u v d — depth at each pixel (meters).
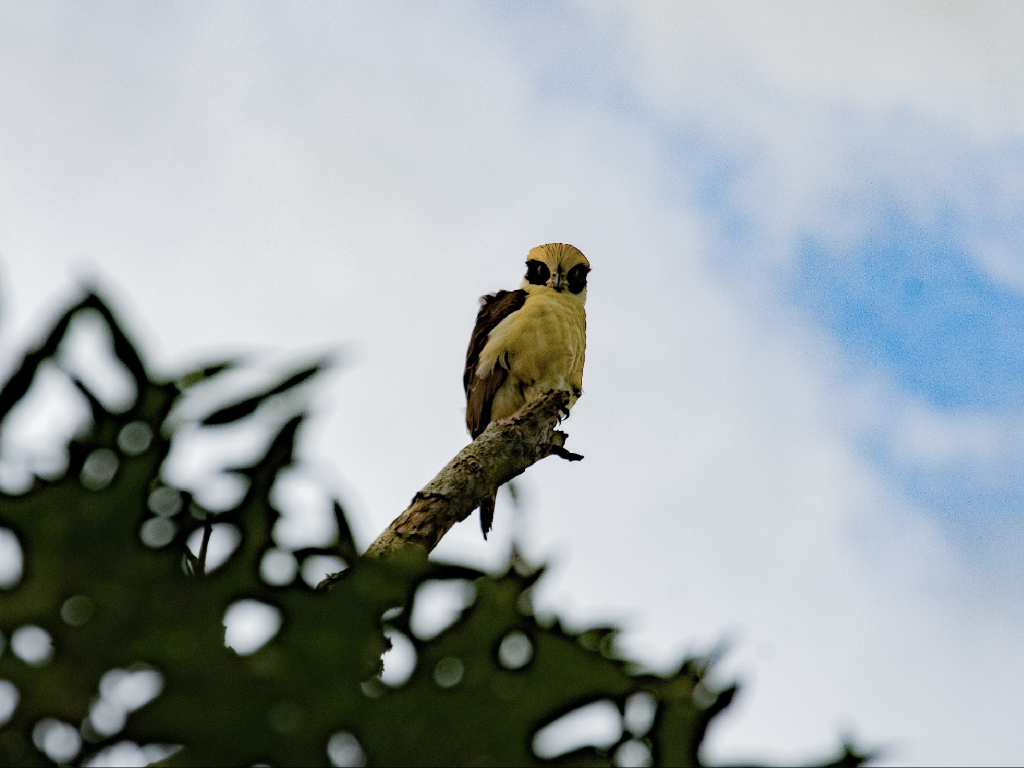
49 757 3.66
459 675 4.05
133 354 3.97
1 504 3.81
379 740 3.88
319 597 3.96
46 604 3.77
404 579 4.05
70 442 3.92
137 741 3.71
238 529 3.99
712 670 4.32
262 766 3.79
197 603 3.87
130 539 3.86
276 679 3.84
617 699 4.14
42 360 3.94
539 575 4.25
